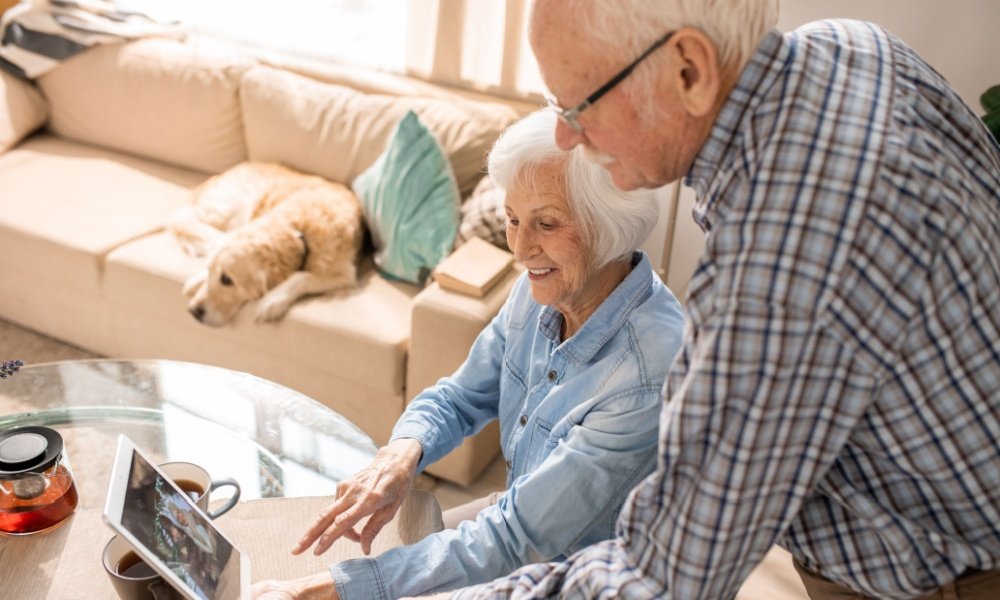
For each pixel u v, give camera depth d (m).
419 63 3.07
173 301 2.54
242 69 3.03
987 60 2.36
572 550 1.33
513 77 2.92
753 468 0.81
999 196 0.88
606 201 1.21
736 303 0.79
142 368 1.83
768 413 0.79
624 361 1.28
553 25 0.86
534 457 1.39
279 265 2.45
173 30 3.27
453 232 2.47
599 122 0.89
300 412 1.70
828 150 0.80
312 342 2.37
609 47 0.84
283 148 2.92
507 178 1.25
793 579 1.92
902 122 0.82
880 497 0.89
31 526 1.23
